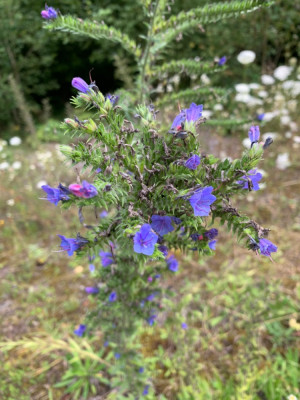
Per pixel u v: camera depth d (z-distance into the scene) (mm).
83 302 483
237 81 1039
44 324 423
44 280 523
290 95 838
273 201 645
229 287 486
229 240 543
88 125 166
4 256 572
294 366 368
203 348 412
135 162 173
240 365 379
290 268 505
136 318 298
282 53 1126
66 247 178
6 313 473
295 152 739
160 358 387
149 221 175
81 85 172
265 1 239
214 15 258
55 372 406
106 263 274
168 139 174
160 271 275
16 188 697
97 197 154
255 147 164
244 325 404
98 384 397
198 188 160
